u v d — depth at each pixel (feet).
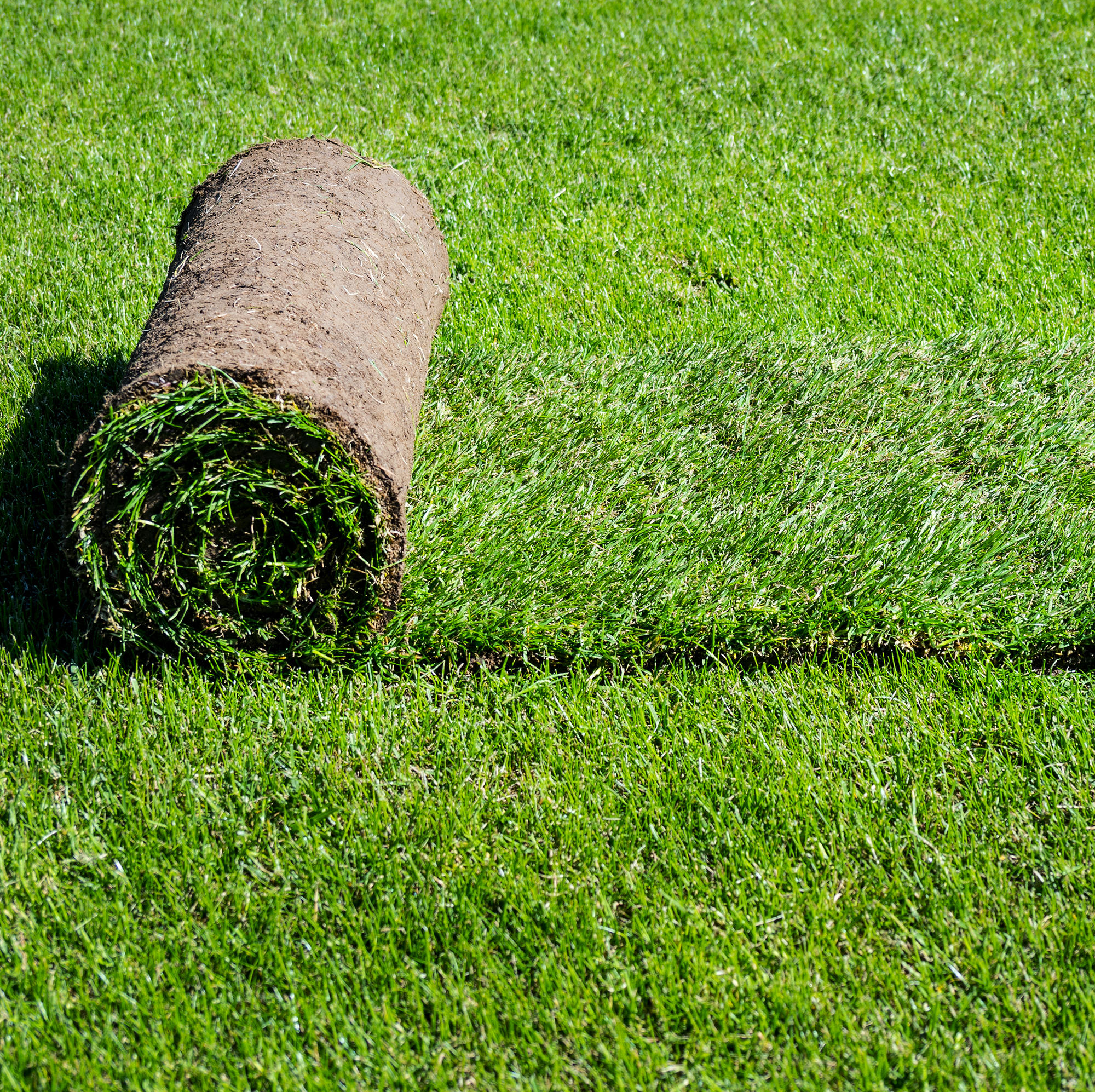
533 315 16.30
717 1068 6.79
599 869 8.15
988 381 14.73
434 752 9.28
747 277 17.34
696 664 10.67
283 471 9.16
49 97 23.98
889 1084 6.76
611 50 27.55
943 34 28.40
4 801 8.54
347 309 10.41
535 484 12.51
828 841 8.41
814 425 13.93
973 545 11.63
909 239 18.52
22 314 15.56
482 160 21.39
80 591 9.63
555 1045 6.89
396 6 30.83
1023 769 9.04
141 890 7.93
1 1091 6.57
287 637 9.96
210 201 12.45
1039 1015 7.08
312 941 7.55
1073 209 19.22
